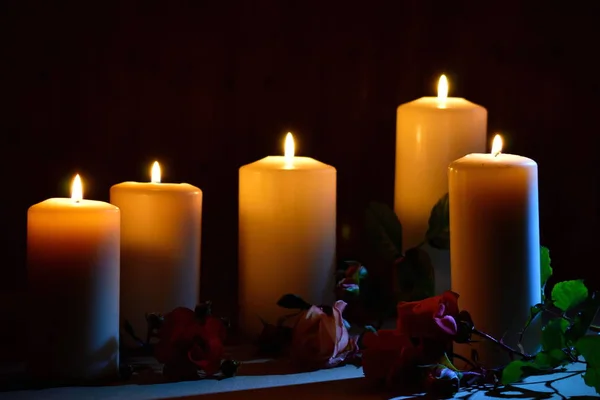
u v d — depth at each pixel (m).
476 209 1.26
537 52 1.62
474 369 1.26
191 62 1.58
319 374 1.29
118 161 1.57
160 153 1.58
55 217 1.24
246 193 1.39
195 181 1.59
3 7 1.54
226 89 1.58
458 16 1.61
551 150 1.62
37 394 1.22
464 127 1.42
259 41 1.59
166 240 1.35
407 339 1.22
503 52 1.62
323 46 1.60
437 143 1.42
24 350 1.35
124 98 1.57
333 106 1.60
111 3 1.56
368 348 1.24
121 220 1.35
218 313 1.51
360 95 1.60
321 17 1.59
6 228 1.55
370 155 1.61
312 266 1.38
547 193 1.62
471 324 1.22
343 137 1.61
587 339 1.17
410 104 1.45
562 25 1.61
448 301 1.22
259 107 1.59
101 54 1.56
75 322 1.24
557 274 1.63
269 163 1.40
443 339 1.21
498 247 1.26
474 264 1.26
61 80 1.55
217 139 1.59
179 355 1.26
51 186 1.56
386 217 1.40
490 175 1.26
